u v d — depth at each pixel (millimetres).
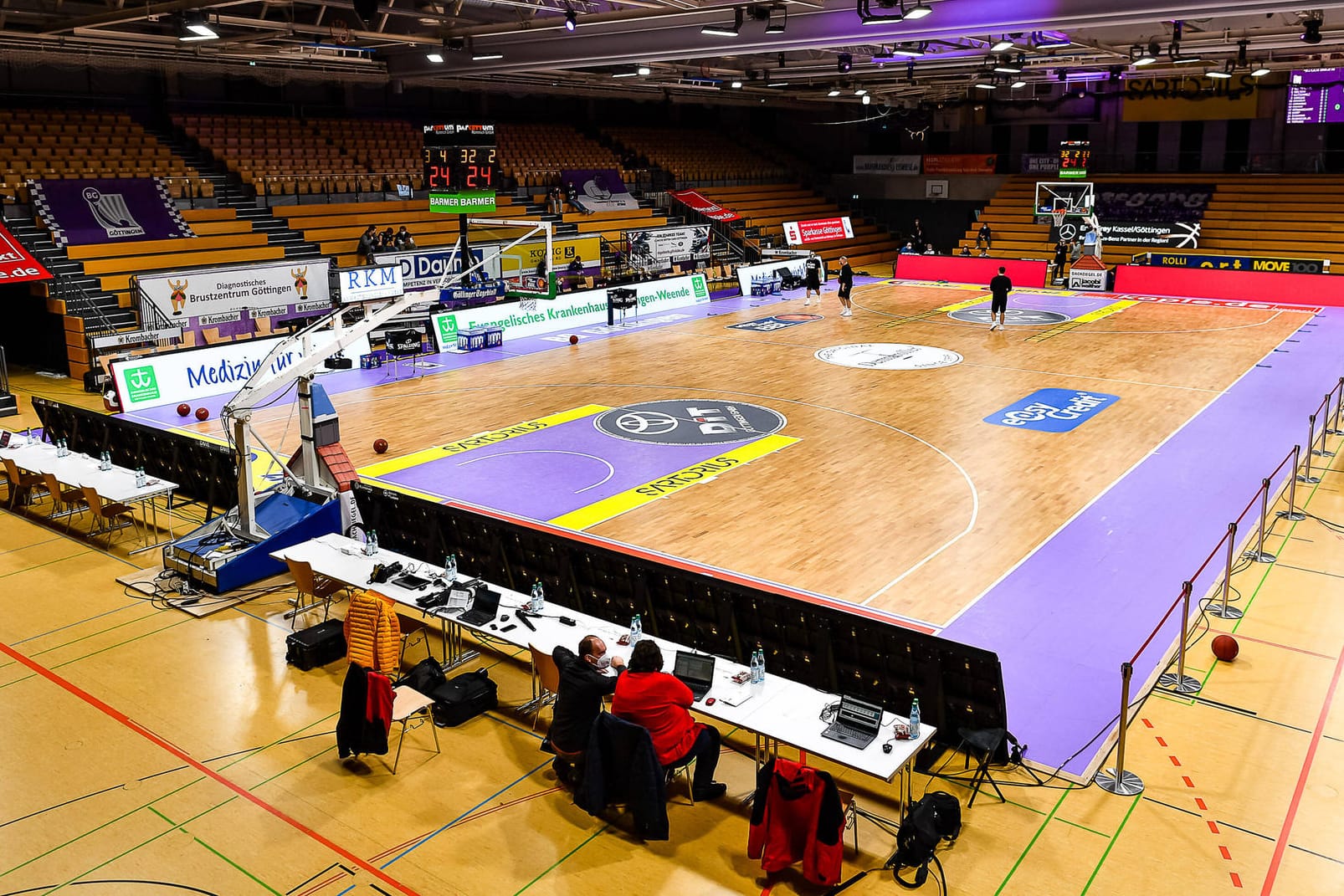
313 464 11852
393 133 33906
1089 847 6633
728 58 31281
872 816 7051
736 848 6688
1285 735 7922
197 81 30500
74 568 11508
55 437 15305
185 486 13875
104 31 21844
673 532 12258
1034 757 7711
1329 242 33969
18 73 26906
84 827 6875
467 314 24406
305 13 22922
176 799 7191
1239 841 6660
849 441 16016
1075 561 11352
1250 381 19719
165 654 9414
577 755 7070
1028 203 40531
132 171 26484
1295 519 12555
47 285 22031
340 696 8688
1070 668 9031
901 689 7844
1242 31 24062
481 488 13898
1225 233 35688
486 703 8484
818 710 7066
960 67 32156
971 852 6582
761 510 12977
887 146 46031
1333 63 32562
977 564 11266
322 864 6496
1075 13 16516
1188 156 39469
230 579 10773
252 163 28969
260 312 23953
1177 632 9672
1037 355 22562
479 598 8648
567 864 6508
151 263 24344
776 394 19156
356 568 9578
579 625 8422
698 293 31109
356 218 29781
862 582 10812
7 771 7523
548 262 15344
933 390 19359
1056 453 15234
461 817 7020
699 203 38062
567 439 16250
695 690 7324
